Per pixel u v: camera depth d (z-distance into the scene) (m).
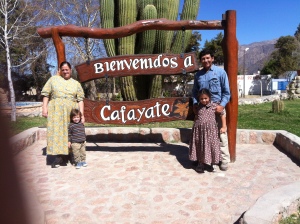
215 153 4.21
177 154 5.30
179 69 4.99
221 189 3.73
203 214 3.12
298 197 3.08
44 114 4.63
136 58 5.01
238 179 4.06
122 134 6.37
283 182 3.93
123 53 8.77
